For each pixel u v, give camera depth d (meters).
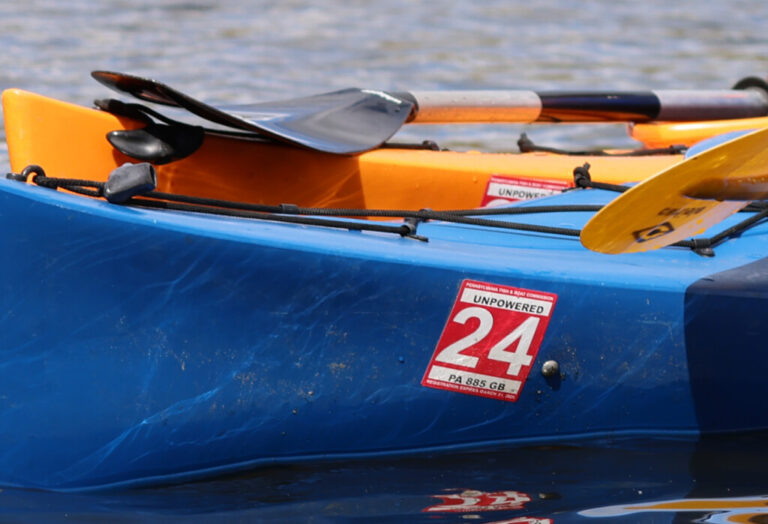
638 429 7.19
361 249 6.49
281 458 6.67
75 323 6.16
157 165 8.78
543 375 6.90
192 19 25.61
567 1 31.27
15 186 5.96
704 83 20.88
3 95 8.20
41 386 6.18
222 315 6.34
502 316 6.75
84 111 8.44
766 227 8.04
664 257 7.54
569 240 7.74
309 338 6.49
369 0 30.19
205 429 6.43
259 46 22.88
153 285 6.21
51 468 6.25
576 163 10.38
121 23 24.47
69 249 6.06
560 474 6.62
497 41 24.94
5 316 6.07
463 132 16.47
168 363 6.30
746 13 29.92
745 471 6.69
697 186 6.38
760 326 7.14
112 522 5.84
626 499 6.23
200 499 6.20
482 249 7.22
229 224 6.36
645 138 12.20
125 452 6.32
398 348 6.65
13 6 25.56
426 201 9.88
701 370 7.13
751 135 6.04
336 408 6.63
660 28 27.39
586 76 21.19
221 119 8.66
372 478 6.52
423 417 6.81
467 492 6.32
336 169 9.49
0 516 5.87
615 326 6.93
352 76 20.31
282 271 6.34
